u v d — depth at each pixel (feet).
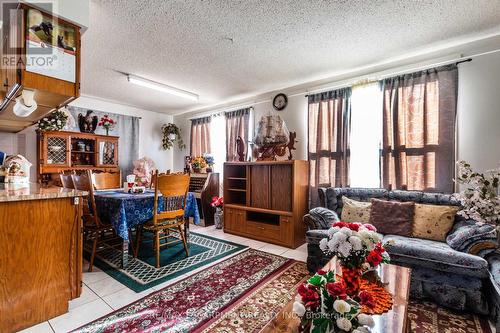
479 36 8.11
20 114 6.34
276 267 8.50
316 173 11.52
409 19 7.14
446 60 8.89
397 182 9.48
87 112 14.94
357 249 4.04
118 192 9.94
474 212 6.33
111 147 15.20
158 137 18.75
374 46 8.73
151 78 11.87
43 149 12.54
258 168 12.15
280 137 11.68
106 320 5.52
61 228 5.82
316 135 11.64
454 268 6.01
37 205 5.48
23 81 5.53
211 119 16.74
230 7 6.59
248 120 14.52
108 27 7.53
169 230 12.07
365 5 6.51
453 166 8.48
